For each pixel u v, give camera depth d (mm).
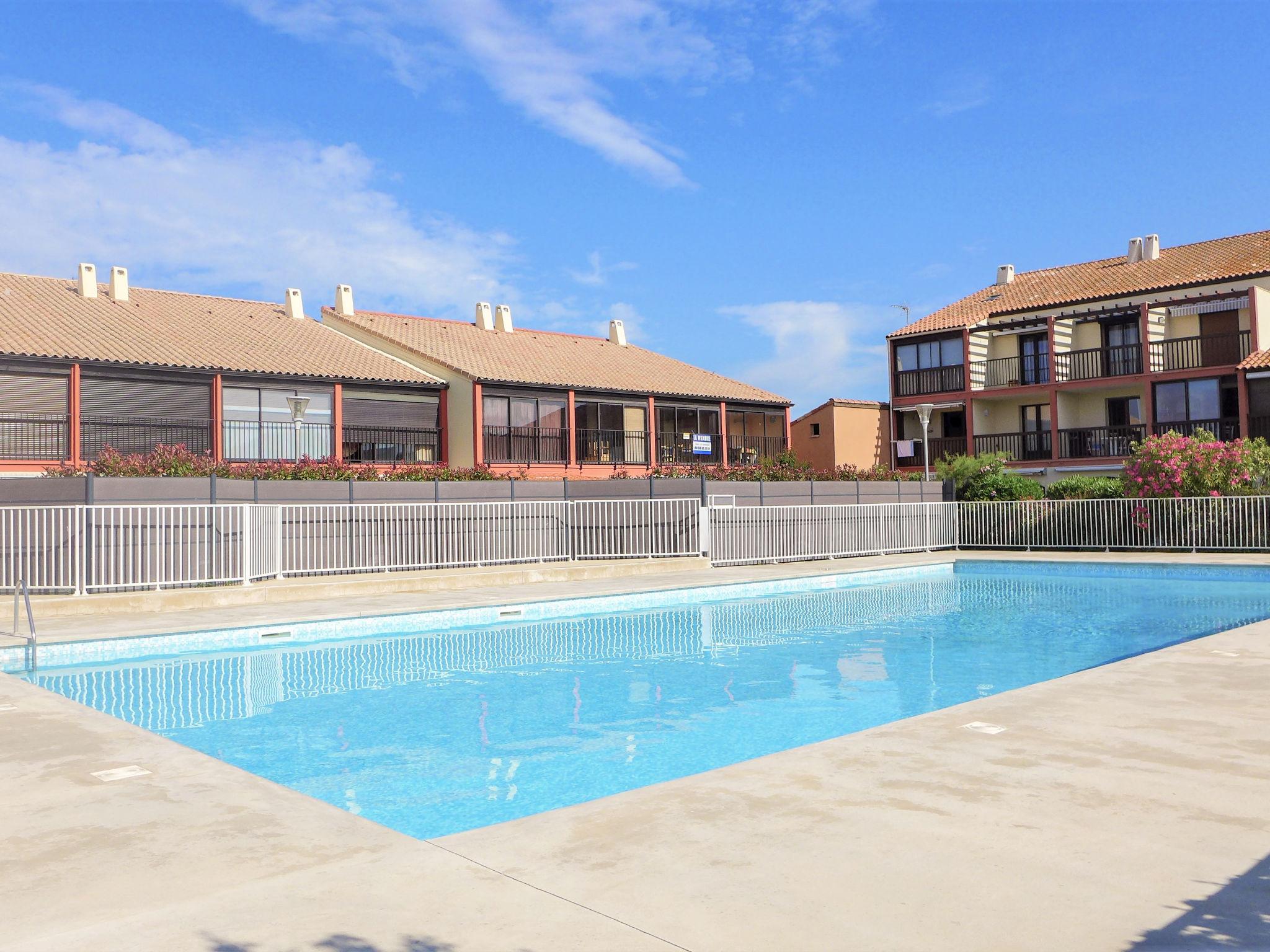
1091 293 34000
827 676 9914
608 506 20719
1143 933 3049
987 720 6031
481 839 4055
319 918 3256
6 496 15805
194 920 3256
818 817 4211
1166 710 6223
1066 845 3818
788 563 22500
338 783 6199
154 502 16141
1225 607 15336
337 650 11805
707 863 3686
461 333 37031
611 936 3078
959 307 39094
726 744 7148
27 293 28469
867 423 40000
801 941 3021
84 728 6543
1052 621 14008
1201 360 31172
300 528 17438
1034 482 28203
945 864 3639
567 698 8898
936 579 21047
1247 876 3498
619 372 36719
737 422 39031
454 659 11094
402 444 31078
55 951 3033
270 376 27812
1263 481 23031
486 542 19312
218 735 7535
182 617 13000
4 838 4188
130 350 26016
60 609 13211
